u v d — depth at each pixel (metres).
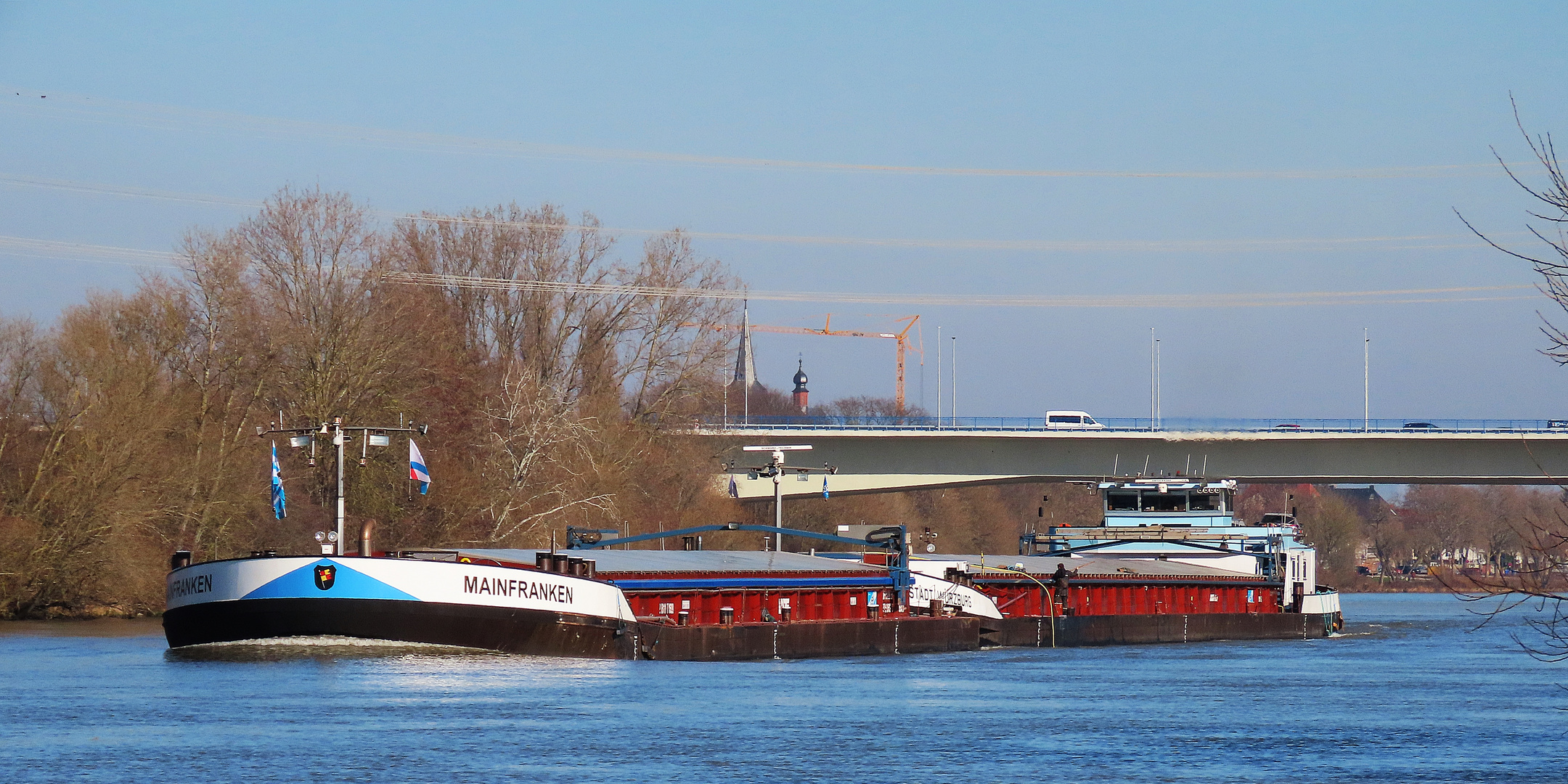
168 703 131.88
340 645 155.62
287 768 106.12
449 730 120.75
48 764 106.81
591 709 133.00
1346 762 117.00
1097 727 131.38
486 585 157.50
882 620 199.88
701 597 184.00
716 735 122.38
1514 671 191.50
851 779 107.12
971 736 125.12
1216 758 117.81
